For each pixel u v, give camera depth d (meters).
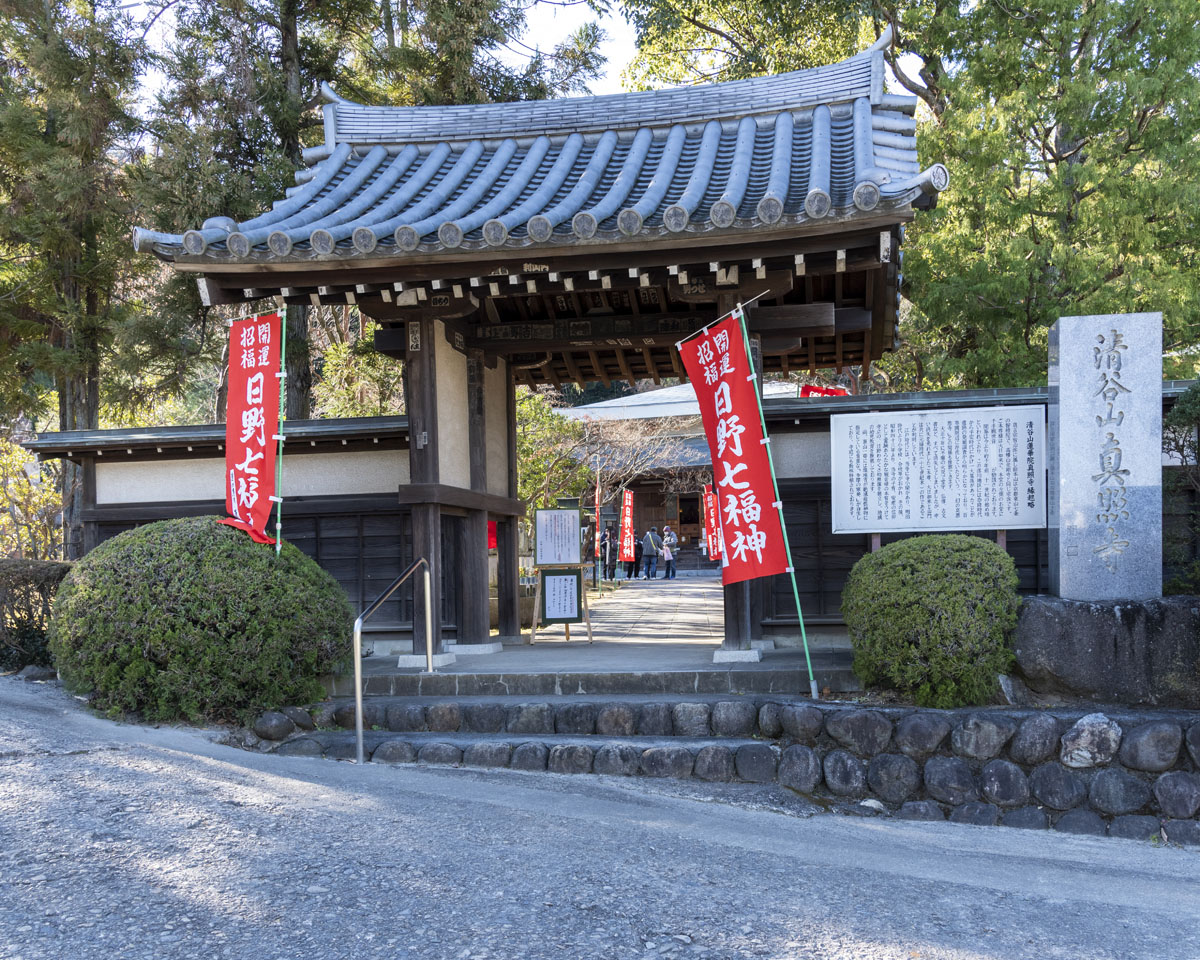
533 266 6.82
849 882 4.05
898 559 6.18
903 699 6.07
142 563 6.49
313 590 6.74
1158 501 6.35
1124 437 6.42
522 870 3.90
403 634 9.18
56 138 13.41
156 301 13.42
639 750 5.86
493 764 5.98
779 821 5.16
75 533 13.84
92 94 12.73
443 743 6.10
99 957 2.94
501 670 7.18
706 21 19.61
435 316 7.65
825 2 15.88
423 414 7.72
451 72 13.99
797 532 8.58
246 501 7.06
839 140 7.70
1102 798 5.36
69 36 12.61
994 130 12.26
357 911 3.38
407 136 9.03
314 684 6.70
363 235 6.61
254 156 13.00
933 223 13.10
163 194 11.97
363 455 9.32
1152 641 5.86
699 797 5.49
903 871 4.33
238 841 4.06
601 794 5.41
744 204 6.70
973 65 13.47
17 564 8.17
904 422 7.53
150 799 4.59
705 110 8.54
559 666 7.37
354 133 9.10
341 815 4.57
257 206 12.03
